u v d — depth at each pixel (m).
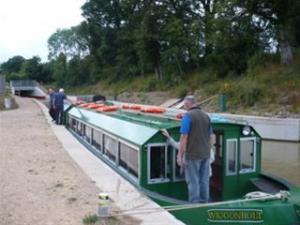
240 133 8.31
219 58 43.06
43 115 27.17
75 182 8.36
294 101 25.94
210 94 37.31
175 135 7.73
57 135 16.14
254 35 35.53
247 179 8.41
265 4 32.06
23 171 9.59
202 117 7.32
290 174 13.66
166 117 9.92
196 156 7.26
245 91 29.86
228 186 8.26
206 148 7.37
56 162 10.61
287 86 28.19
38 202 7.05
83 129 14.38
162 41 54.78
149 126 8.28
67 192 7.64
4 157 11.43
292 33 32.16
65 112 19.61
